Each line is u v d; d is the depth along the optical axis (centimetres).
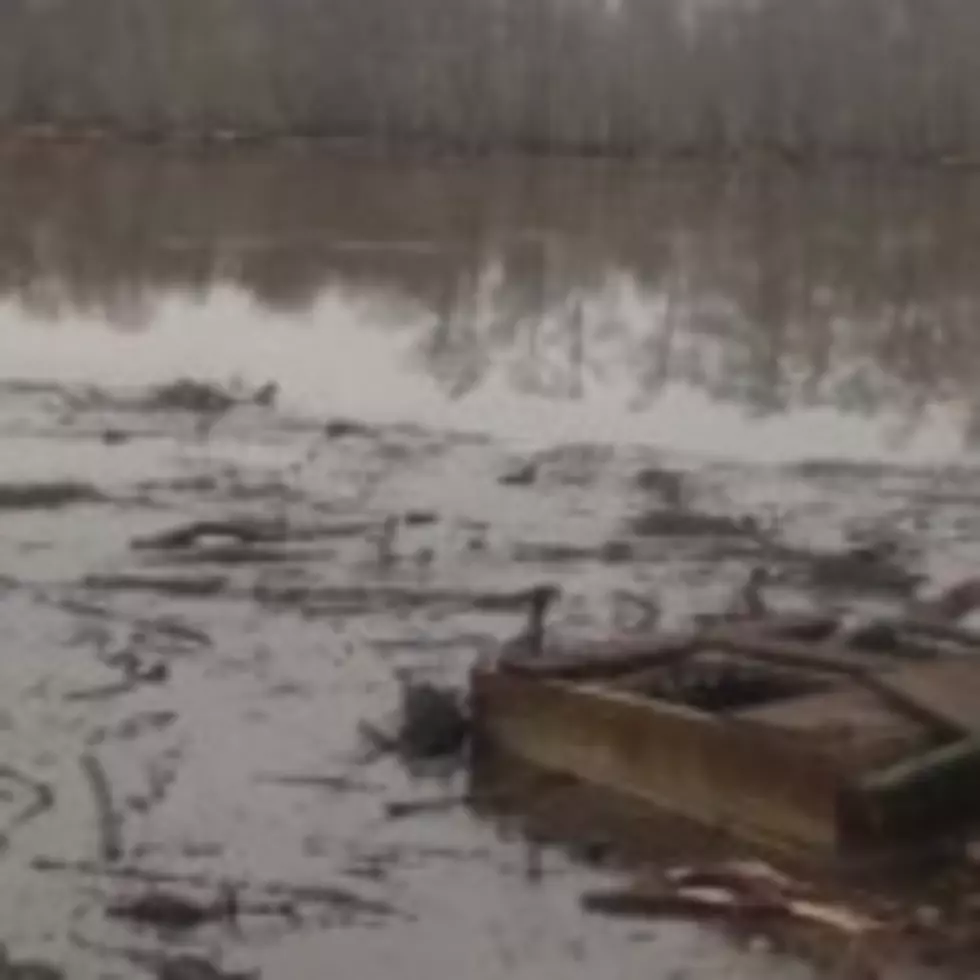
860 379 3334
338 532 2152
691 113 9588
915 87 9569
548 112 9475
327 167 7725
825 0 9606
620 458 2616
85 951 1177
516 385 3155
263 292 4116
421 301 4091
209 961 1172
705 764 1355
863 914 1241
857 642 1573
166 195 6234
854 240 5791
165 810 1388
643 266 4916
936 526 2284
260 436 2655
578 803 1410
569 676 1470
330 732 1547
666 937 1220
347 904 1256
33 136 8412
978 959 1198
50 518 2158
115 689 1625
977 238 5953
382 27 9356
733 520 2261
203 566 1995
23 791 1410
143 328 3562
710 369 3394
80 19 8956
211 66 9138
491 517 2250
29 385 2945
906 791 1294
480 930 1226
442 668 1695
